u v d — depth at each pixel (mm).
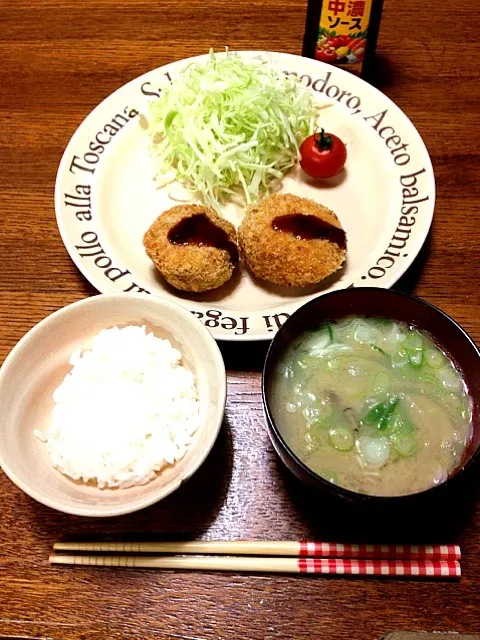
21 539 324
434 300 405
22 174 479
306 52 533
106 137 492
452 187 461
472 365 315
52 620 301
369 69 530
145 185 484
